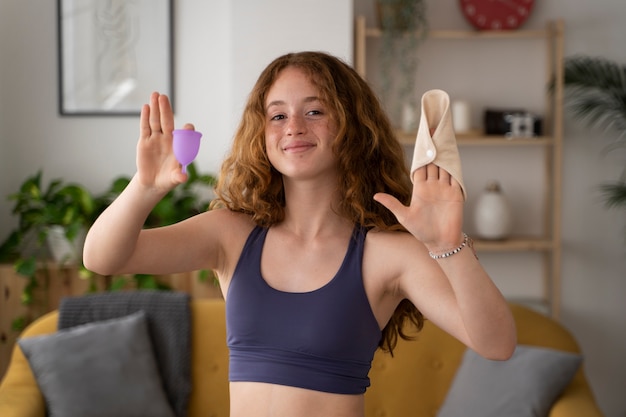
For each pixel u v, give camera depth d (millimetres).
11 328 3770
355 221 1398
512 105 4090
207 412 3090
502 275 4184
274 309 1322
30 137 4078
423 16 3910
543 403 2748
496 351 1204
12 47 4043
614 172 4129
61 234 3768
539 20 4066
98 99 4074
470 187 4145
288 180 1404
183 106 4086
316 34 3746
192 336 3172
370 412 2996
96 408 2906
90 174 4102
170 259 1354
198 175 3961
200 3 4070
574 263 4180
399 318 1488
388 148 1475
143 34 4062
